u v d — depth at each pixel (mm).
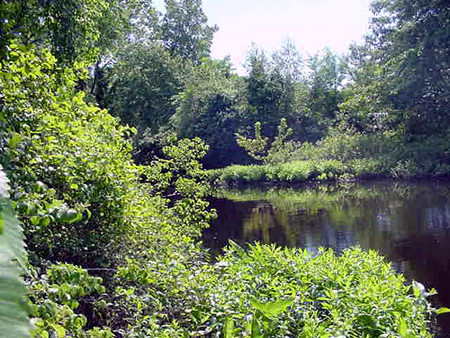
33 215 2348
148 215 5398
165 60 32312
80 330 2414
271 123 35781
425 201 16438
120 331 3291
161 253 5047
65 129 4238
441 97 25781
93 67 24922
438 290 7750
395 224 12898
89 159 4176
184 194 8930
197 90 34750
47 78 4086
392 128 30031
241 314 3893
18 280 424
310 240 11781
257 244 6109
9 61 3955
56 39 7805
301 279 5309
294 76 42125
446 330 6160
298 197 20781
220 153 34500
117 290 3551
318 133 37406
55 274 2484
